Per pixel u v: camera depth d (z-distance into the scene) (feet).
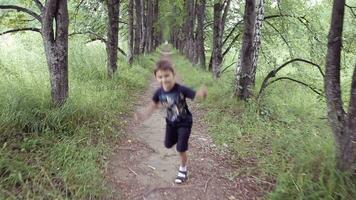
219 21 51.37
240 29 54.39
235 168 19.03
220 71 52.21
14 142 17.95
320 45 37.96
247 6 31.99
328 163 15.26
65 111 21.80
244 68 32.58
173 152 21.35
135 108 32.60
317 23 42.42
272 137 23.56
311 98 36.55
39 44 40.40
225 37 59.82
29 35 40.98
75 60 41.09
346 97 24.80
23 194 13.96
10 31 25.31
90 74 39.29
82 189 14.85
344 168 14.57
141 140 23.20
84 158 17.74
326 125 23.63
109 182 16.53
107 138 22.18
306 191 14.46
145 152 21.04
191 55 91.30
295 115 30.71
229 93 35.27
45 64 34.45
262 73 46.34
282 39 44.93
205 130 26.30
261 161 19.21
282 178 15.58
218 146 22.41
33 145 17.84
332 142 17.35
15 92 22.49
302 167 16.15
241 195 16.14
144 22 86.58
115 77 41.55
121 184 16.56
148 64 72.95
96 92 31.53
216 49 51.67
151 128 26.37
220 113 30.17
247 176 17.87
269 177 17.53
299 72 37.60
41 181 15.01
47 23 22.00
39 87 25.21
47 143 18.54
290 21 44.16
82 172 16.01
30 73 29.94
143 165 19.04
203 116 30.40
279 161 18.85
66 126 21.11
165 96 16.33
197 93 15.75
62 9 22.13
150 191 16.15
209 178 17.74
